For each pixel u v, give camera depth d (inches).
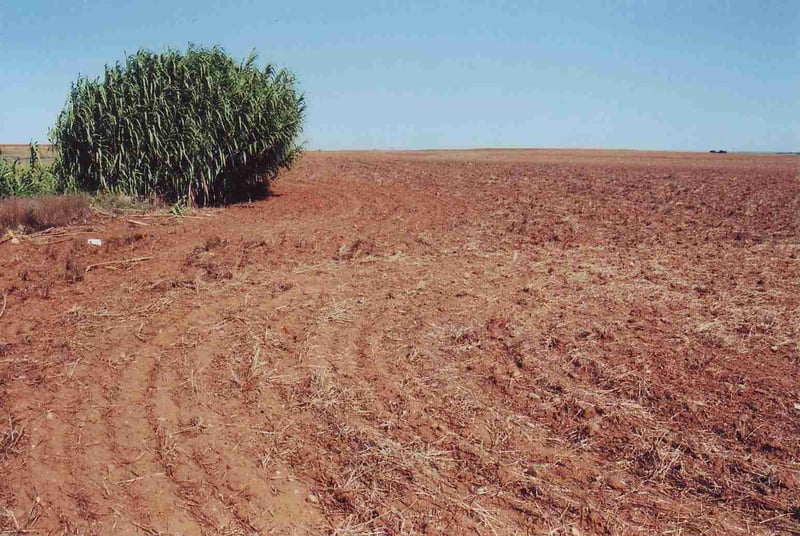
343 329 208.8
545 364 182.5
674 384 167.9
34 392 161.3
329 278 269.6
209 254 302.4
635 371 175.9
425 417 153.7
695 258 306.0
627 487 128.0
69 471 130.3
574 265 293.4
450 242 348.8
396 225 404.5
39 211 344.8
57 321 209.5
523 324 213.6
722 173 895.1
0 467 130.8
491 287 258.2
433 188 638.5
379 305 233.9
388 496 124.6
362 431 146.6
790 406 154.9
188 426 148.0
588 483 129.3
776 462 134.3
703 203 503.5
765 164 1302.9
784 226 389.7
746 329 205.2
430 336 203.3
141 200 436.5
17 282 249.1
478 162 1254.9
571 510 121.0
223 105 440.1
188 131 433.7
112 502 121.5
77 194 407.2
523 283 263.9
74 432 144.2
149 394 162.6
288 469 133.0
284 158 508.7
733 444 140.9
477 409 157.6
